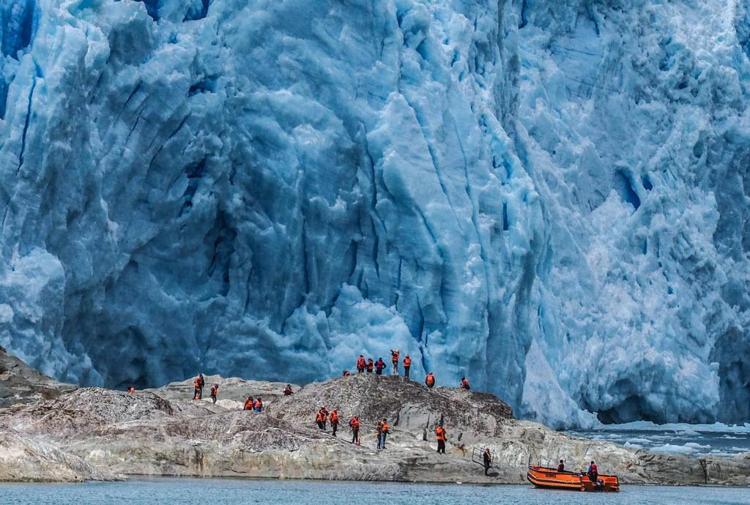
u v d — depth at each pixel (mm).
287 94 165125
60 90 138750
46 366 134500
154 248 154625
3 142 137750
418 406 105125
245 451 94688
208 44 162500
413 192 164500
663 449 156750
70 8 147125
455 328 163000
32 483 83438
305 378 160250
